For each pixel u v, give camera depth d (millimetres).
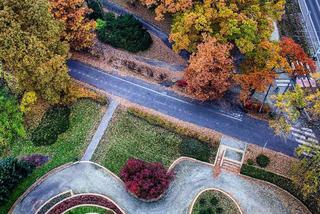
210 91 71125
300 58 69312
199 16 70312
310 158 66688
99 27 83375
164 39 85125
